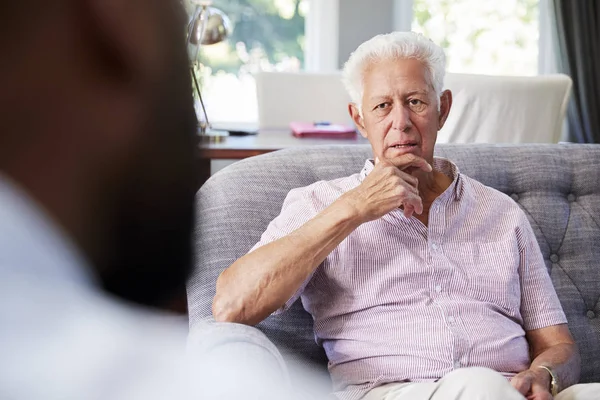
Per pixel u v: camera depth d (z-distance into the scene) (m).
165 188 0.27
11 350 0.26
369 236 1.88
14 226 0.25
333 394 1.81
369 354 1.83
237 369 0.40
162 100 0.26
